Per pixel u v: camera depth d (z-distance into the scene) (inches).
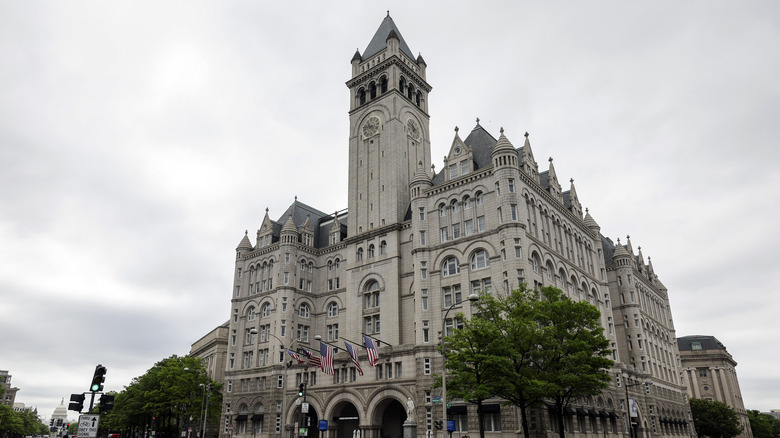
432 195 2824.8
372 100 3506.4
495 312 1878.7
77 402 1381.6
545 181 3056.1
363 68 3713.1
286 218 3897.6
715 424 4606.3
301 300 3417.8
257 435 3154.5
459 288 2566.4
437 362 2485.2
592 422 2605.8
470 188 2667.3
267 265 3580.2
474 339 1745.8
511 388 1654.8
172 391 3393.2
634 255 4500.5
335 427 2856.8
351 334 3034.0
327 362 2166.6
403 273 2928.2
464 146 2839.6
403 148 3326.8
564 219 2989.7
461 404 2341.3
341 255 3449.8
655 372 3814.0
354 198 3380.9
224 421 3398.1
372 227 3198.8
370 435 2635.3
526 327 1784.0
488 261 2497.5
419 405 2458.2
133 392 4232.3
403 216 3147.1
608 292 3292.3
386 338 2839.6
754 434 6565.0
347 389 2819.9
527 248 2427.4
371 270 3058.6
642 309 3887.8
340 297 3341.5
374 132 3417.8
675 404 4104.3
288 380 3144.7
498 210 2509.8
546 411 2192.4
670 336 4517.7
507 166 2522.1
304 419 1995.6
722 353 5989.2
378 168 3307.1
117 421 4387.3
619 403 2979.8
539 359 1936.5
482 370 1713.8
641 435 3225.9
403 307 2866.6
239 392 3395.7
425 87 3735.2
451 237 2679.6
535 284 2436.0
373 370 2738.7
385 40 3688.5
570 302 1924.2
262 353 3373.5
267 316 3447.3
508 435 2156.7
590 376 1796.3
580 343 1806.1
